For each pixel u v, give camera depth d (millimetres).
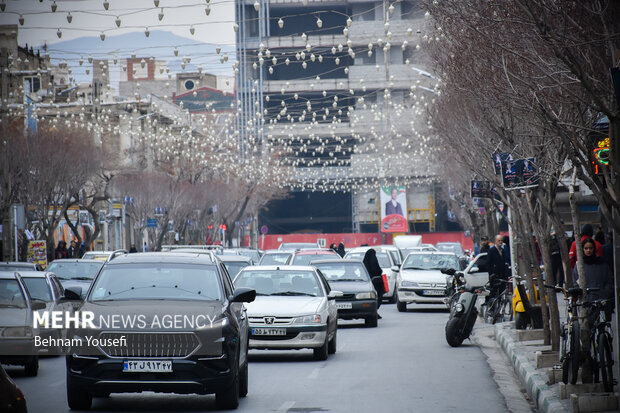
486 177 62562
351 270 76312
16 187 117312
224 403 33344
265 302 49969
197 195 185125
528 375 37938
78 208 177625
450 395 36938
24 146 119562
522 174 41969
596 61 31828
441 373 44156
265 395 36906
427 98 110625
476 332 66500
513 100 36312
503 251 73500
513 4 32844
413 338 62625
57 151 123000
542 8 28469
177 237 187500
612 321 50344
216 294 35062
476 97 44000
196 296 34750
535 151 45812
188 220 192875
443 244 151500
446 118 71562
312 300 50812
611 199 28250
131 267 36000
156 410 33000
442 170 142625
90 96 172500
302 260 91250
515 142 49406
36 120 127688
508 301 71125
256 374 43938
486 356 51531
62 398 36094
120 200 183250
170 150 184750
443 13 39594
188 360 31641
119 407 33781
